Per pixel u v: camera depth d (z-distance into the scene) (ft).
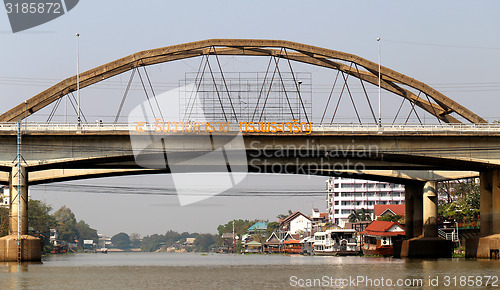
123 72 336.70
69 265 320.70
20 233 302.25
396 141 316.19
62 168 343.26
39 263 302.86
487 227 336.70
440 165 335.06
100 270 263.90
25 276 217.56
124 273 241.14
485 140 317.01
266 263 341.21
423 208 392.68
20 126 300.81
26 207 304.50
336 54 337.11
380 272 230.48
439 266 264.93
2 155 304.50
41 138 305.53
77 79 319.68
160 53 328.90
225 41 333.01
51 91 327.67
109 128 306.96
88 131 305.53
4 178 372.79
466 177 379.14
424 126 315.37
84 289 172.86
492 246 322.96
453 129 315.37
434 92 344.28
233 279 206.08
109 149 307.58
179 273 239.91
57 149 305.94
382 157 322.55
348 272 233.76
